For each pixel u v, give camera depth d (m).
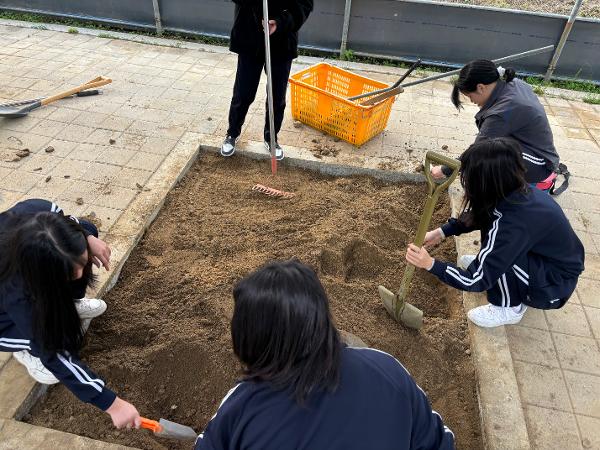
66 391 2.35
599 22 5.36
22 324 1.68
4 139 4.09
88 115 4.52
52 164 3.85
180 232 3.33
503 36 5.64
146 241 3.26
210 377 2.44
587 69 5.71
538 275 2.48
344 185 3.95
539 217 2.23
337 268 3.10
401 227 3.53
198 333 2.60
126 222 3.32
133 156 4.00
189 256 3.15
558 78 5.79
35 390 2.27
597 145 4.67
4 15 6.57
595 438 2.28
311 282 1.18
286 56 3.74
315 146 4.34
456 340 2.73
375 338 2.67
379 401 1.20
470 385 2.55
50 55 5.65
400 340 2.68
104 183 3.68
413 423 1.30
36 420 2.23
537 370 2.58
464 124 4.87
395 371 1.29
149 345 2.59
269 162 4.18
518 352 2.67
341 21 5.90
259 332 1.12
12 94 4.78
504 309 2.73
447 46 5.83
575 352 2.68
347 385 1.19
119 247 3.11
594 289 3.09
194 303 2.77
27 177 3.69
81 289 1.88
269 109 3.74
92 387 1.82
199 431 2.27
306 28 6.01
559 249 2.41
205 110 4.75
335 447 1.14
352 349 1.32
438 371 2.59
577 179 4.15
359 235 3.30
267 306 1.12
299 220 3.48
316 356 1.13
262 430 1.16
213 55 5.95
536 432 2.29
